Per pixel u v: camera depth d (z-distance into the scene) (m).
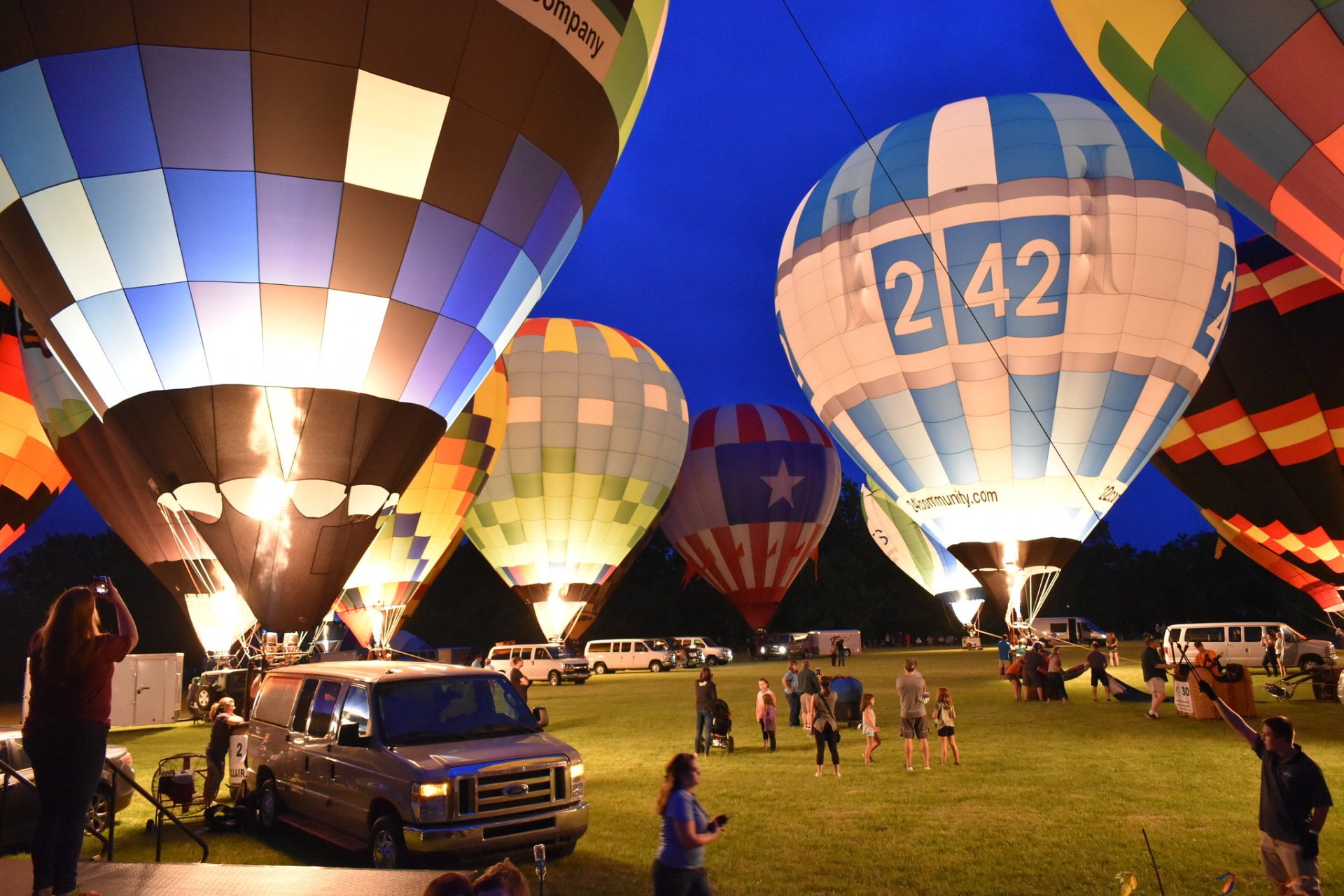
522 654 30.72
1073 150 19.09
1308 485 23.42
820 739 10.61
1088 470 19.48
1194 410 24.39
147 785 11.33
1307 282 22.86
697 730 12.54
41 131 9.47
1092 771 10.12
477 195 10.67
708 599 65.44
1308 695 17.33
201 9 9.28
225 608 20.89
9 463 21.23
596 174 12.16
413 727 7.16
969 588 44.25
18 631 55.94
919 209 19.61
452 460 27.94
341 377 10.41
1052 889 6.23
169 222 9.67
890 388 20.19
